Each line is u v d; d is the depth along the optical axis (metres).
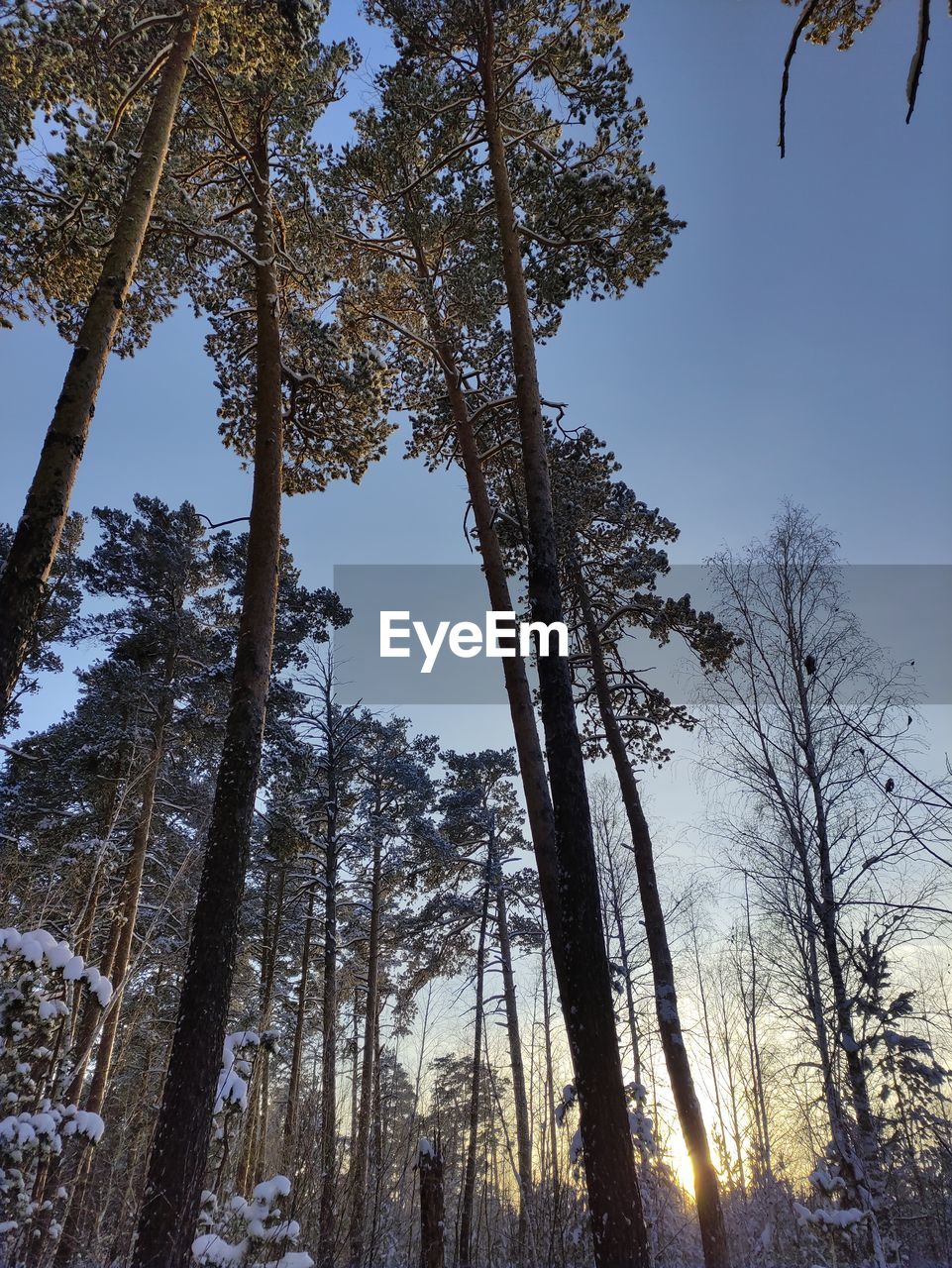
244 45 8.89
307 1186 6.99
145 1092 16.25
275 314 9.91
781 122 2.30
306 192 10.56
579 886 6.90
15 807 16.05
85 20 7.76
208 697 17.91
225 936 6.88
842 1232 8.88
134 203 7.27
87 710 17.78
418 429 13.73
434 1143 8.80
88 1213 9.93
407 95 10.23
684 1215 12.24
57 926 14.42
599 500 14.16
